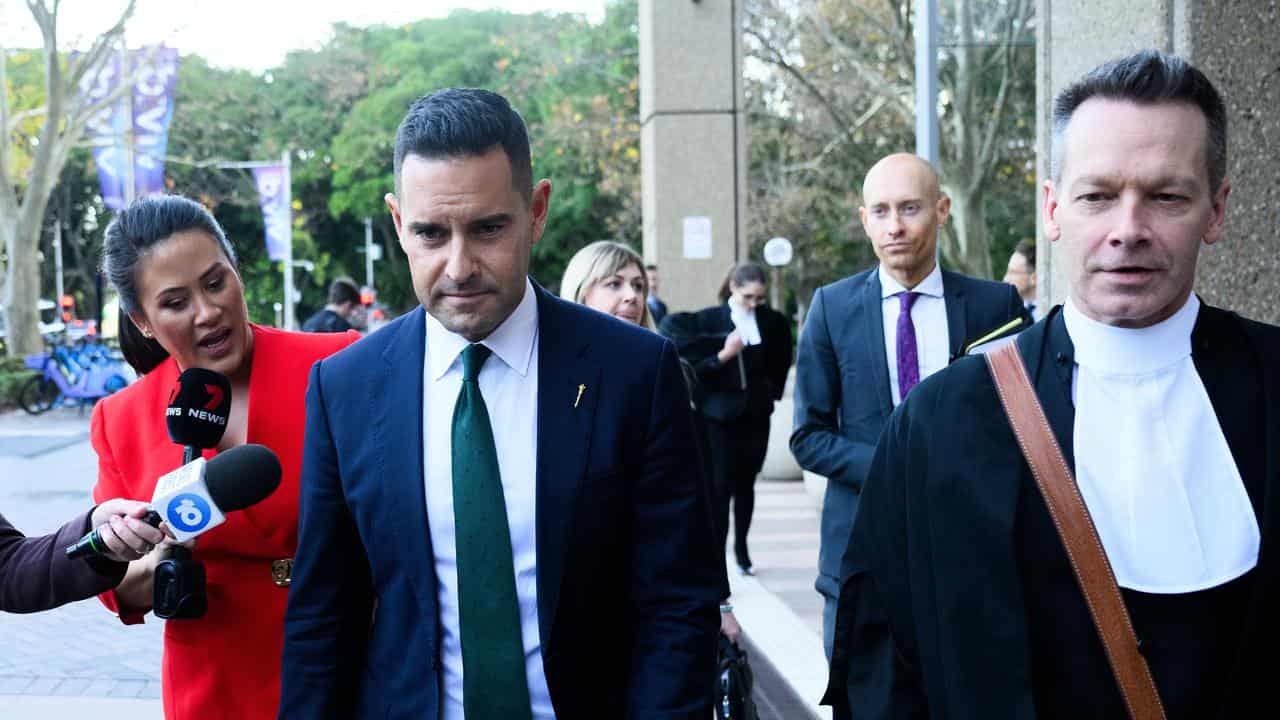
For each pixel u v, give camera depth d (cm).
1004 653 143
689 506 189
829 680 167
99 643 582
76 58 2228
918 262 340
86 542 200
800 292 3181
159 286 218
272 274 4334
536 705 182
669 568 188
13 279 2108
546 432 184
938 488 150
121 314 235
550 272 3906
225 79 3934
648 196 1061
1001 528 145
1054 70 360
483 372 187
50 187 2123
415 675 182
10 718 467
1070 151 144
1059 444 145
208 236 223
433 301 176
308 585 190
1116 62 143
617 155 2852
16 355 2108
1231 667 136
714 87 1017
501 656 180
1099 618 139
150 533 198
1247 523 137
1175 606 138
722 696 293
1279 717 137
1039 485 144
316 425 193
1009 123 1819
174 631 227
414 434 185
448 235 172
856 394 343
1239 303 311
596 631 186
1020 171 2036
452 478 182
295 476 225
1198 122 138
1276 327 145
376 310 2317
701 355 679
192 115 3475
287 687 188
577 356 188
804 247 2936
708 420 672
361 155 3928
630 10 3412
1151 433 142
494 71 3953
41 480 1115
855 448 331
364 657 194
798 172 2695
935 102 688
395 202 180
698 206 1023
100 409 240
